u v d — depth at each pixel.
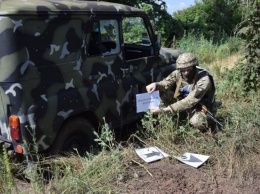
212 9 17.05
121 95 4.65
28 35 3.67
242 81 6.39
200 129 4.65
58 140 3.99
